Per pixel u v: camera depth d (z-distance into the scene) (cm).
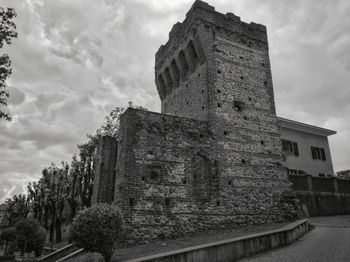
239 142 2850
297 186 3412
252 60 3266
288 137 4103
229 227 2533
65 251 2475
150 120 2555
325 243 1753
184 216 2409
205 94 2911
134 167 2361
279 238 1802
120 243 2109
